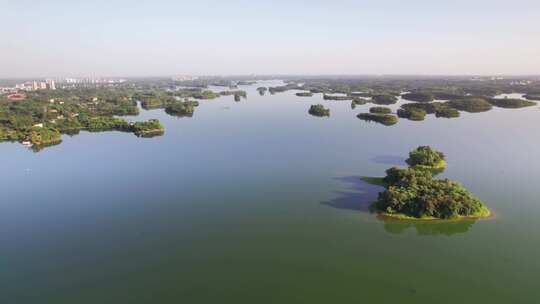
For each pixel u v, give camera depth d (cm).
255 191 8231
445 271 5347
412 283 5106
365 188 8250
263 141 12925
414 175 7694
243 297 4881
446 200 6744
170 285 5131
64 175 9425
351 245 6047
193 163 10319
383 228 6544
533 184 8325
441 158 10006
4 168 10094
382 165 9862
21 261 5684
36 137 12744
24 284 5169
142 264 5606
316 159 10538
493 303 4700
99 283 5181
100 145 12619
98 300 4847
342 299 4822
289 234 6406
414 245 6016
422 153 9725
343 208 7294
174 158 10856
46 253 5891
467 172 9200
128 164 10306
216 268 5497
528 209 7088
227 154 11212
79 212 7288
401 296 4859
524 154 10788
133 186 8619
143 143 12838
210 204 7606
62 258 5759
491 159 10294
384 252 5841
